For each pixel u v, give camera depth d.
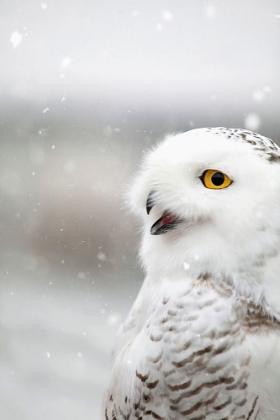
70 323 5.26
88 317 5.37
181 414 3.90
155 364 3.90
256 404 3.88
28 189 7.08
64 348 4.75
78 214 6.64
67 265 6.52
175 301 3.90
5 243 6.79
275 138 6.76
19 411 4.29
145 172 3.94
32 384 4.36
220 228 3.89
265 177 3.88
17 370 4.43
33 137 7.30
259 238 3.88
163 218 3.92
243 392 3.88
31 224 6.81
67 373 4.39
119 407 3.93
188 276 3.91
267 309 3.89
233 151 3.89
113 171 6.76
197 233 3.90
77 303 5.77
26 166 7.16
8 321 5.31
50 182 6.99
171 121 6.91
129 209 3.99
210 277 3.90
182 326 3.89
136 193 3.95
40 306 5.64
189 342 3.89
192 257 3.90
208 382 3.89
